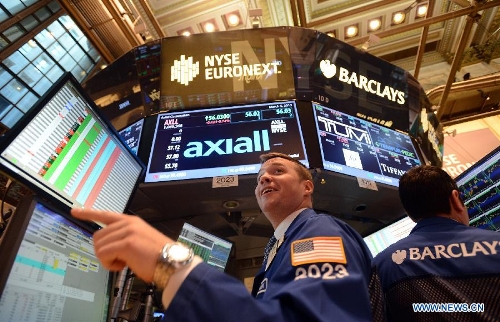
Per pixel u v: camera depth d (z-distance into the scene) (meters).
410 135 3.44
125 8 5.70
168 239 0.67
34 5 5.42
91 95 3.27
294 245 0.85
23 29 5.24
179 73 3.08
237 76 3.05
